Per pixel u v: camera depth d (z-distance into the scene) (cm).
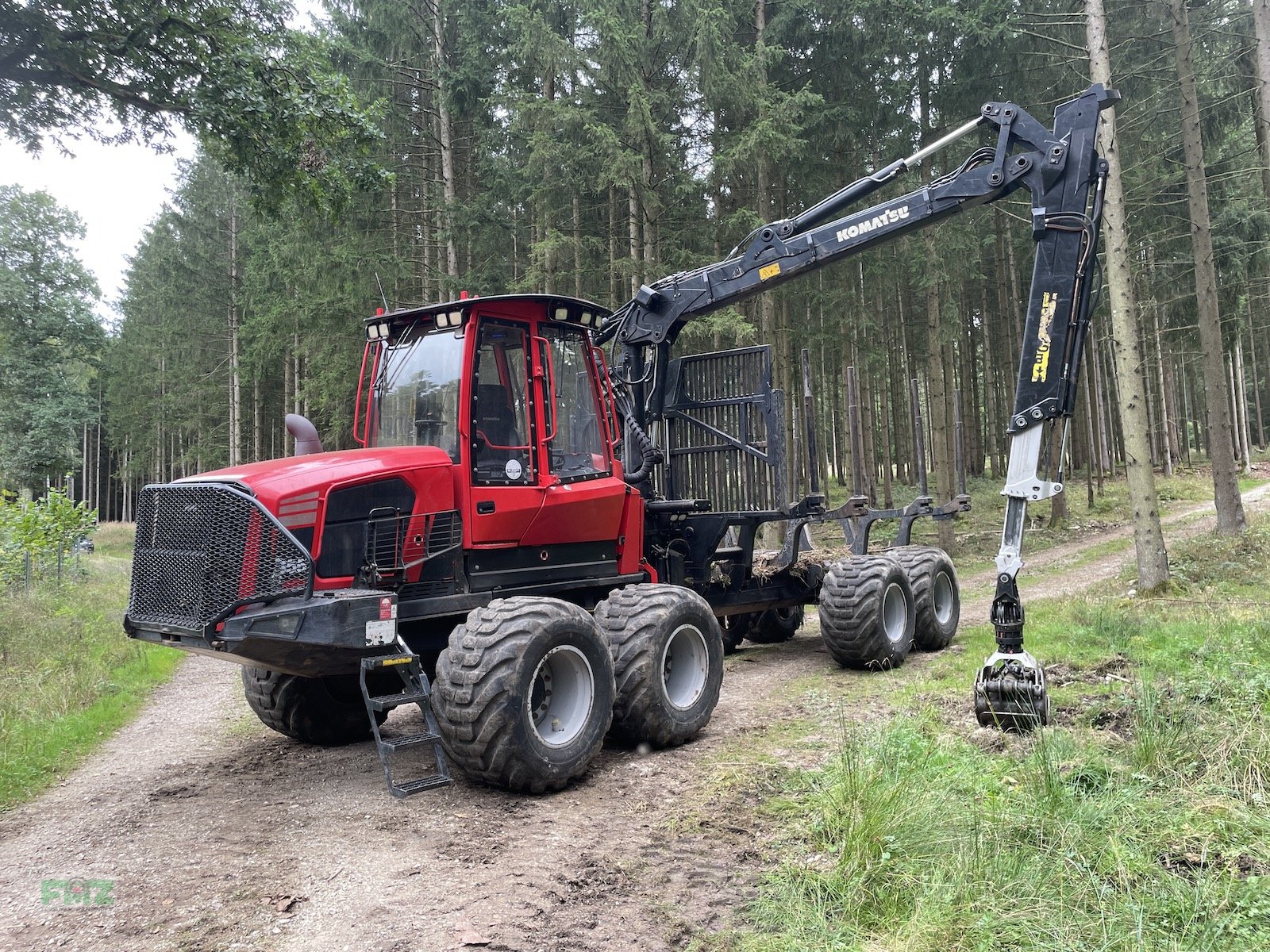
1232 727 465
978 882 321
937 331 1900
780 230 753
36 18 913
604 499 640
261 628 448
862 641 793
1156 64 1634
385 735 644
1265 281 1961
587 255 1836
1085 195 613
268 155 1095
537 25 1520
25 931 340
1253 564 1276
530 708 487
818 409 3023
